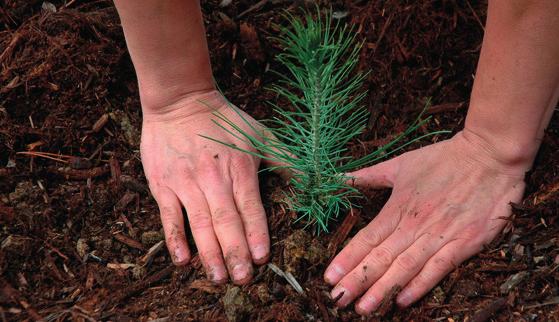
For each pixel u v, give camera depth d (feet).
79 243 2.07
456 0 2.46
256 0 2.61
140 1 1.84
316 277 1.97
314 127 1.88
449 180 2.00
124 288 1.98
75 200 2.17
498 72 1.79
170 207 2.04
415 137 2.31
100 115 2.36
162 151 2.11
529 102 1.82
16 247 2.01
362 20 2.50
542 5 1.62
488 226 1.97
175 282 1.98
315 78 1.76
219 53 2.46
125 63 2.43
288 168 2.05
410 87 2.40
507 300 1.89
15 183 2.17
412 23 2.46
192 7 1.92
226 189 2.03
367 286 1.91
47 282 1.99
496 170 1.99
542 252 1.96
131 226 2.13
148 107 2.13
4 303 1.92
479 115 1.93
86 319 1.90
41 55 2.39
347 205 2.12
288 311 1.87
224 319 1.88
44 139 2.28
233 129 2.15
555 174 2.05
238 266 1.91
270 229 2.05
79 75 2.37
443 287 1.94
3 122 2.27
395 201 2.01
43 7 2.56
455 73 2.41
